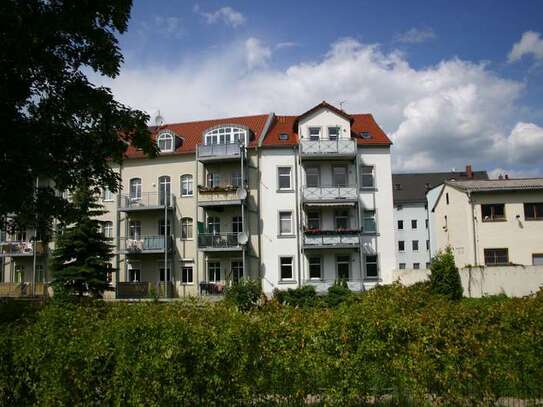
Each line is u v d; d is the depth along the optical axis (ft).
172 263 123.54
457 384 19.01
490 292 92.12
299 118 123.65
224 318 20.56
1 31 40.19
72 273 93.50
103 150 48.80
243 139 124.67
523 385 19.51
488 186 115.85
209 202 120.37
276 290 77.46
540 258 111.14
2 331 21.95
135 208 123.85
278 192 122.31
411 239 247.09
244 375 19.13
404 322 19.72
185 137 133.08
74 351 20.02
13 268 135.64
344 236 118.42
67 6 45.55
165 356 18.80
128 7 48.57
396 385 19.47
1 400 21.40
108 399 19.63
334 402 19.26
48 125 45.83
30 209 48.57
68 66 47.73
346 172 123.85
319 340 19.60
